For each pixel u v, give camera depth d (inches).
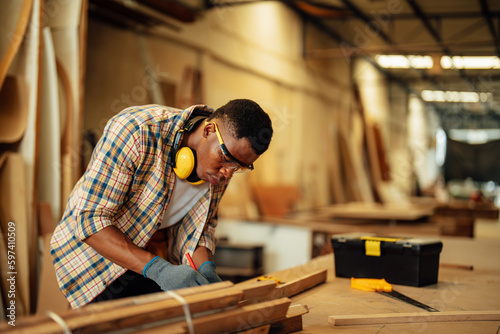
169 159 58.4
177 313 43.8
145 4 202.2
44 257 125.6
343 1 327.3
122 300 43.4
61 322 37.5
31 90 132.5
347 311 66.6
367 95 493.4
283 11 331.3
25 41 134.3
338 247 89.8
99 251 54.4
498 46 343.3
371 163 407.5
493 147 695.7
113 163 54.1
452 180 706.2
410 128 673.0
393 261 84.5
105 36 189.3
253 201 263.3
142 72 206.5
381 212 246.8
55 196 140.6
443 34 404.8
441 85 586.9
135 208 59.2
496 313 63.3
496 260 116.0
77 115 144.6
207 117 61.0
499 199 732.7
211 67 254.2
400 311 66.7
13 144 134.0
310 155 371.9
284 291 72.9
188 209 66.0
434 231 208.2
